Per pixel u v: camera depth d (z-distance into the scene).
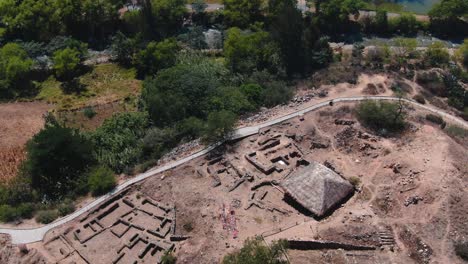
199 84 93.50
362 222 65.38
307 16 127.19
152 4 123.81
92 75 112.62
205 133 82.62
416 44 112.50
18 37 122.44
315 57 107.88
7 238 66.50
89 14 124.75
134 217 70.38
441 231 63.06
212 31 129.88
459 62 112.31
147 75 111.50
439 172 70.88
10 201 73.56
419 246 61.59
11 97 105.06
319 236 63.62
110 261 63.41
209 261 61.09
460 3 122.38
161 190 74.25
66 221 69.31
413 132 82.31
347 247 62.22
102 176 74.81
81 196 74.44
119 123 88.38
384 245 62.44
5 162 84.88
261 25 122.38
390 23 127.56
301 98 94.06
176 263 62.00
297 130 84.81
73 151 76.81
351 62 108.31
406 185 70.00
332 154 79.38
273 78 101.50
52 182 75.94
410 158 74.62
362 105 86.56
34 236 66.88
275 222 67.00
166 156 81.38
